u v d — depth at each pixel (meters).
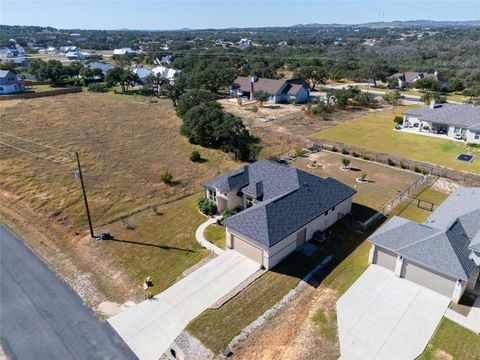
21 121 60.19
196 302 21.22
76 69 111.88
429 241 22.08
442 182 38.00
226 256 25.44
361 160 45.09
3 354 17.94
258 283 22.78
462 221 24.42
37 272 24.00
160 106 75.75
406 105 78.50
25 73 115.69
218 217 30.86
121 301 21.45
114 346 18.39
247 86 86.00
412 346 18.03
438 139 53.09
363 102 76.50
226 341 18.38
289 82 83.75
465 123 52.69
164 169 41.84
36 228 29.30
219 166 43.09
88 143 50.31
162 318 20.11
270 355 17.55
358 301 21.08
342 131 57.94
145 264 24.77
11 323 19.81
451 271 20.31
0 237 28.05
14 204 33.06
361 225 28.92
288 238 24.88
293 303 21.03
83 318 20.16
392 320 19.66
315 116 67.88
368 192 35.81
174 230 28.97
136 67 121.25
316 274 23.58
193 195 35.62
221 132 46.91
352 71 116.62
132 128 58.38
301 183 28.88
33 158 43.62
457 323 19.39
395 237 23.39
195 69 101.75
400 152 47.56
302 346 18.06
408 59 150.50
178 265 24.61
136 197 34.84
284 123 62.88
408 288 22.08
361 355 17.55
